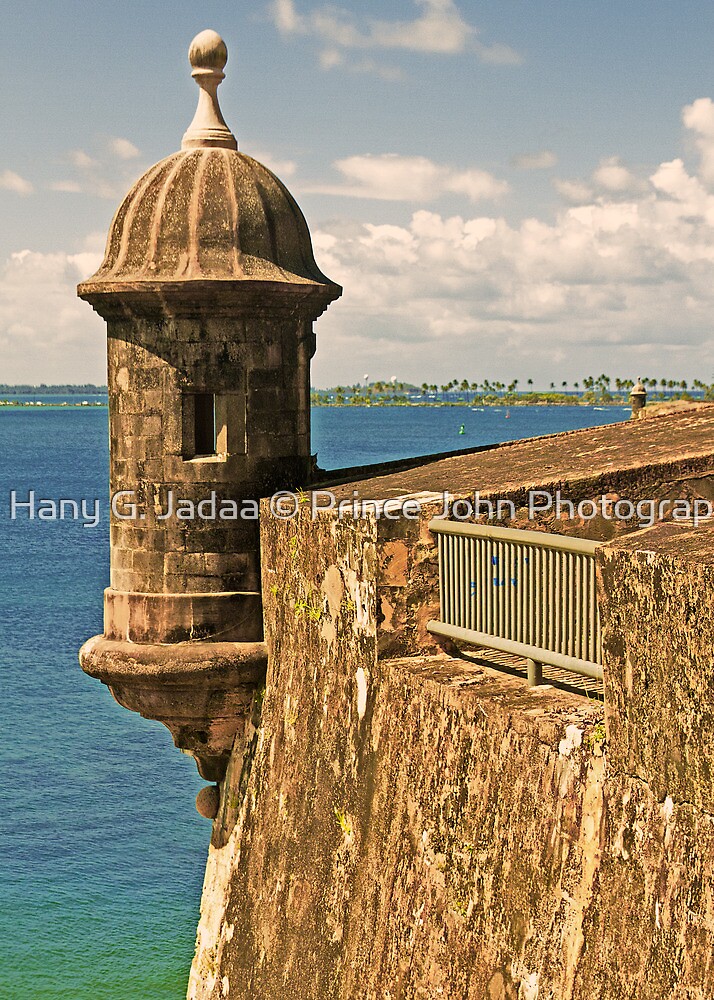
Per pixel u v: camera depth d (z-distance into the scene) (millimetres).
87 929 24328
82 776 33031
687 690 6395
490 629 8914
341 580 10219
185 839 28719
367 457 114438
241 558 12453
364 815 9586
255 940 11648
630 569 6754
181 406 12375
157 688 12484
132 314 12352
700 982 6176
